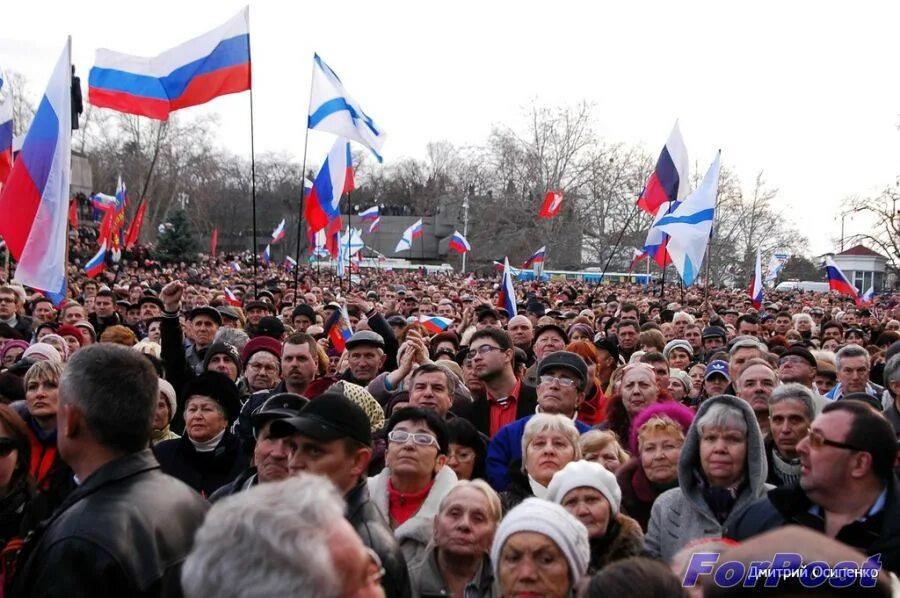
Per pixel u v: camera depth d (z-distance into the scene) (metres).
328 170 17.00
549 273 70.44
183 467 5.79
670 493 4.98
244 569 2.06
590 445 5.65
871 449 3.86
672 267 69.69
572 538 3.73
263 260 60.88
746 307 27.00
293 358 7.29
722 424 4.81
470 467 6.11
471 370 7.75
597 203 74.25
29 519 4.76
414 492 5.07
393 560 3.77
